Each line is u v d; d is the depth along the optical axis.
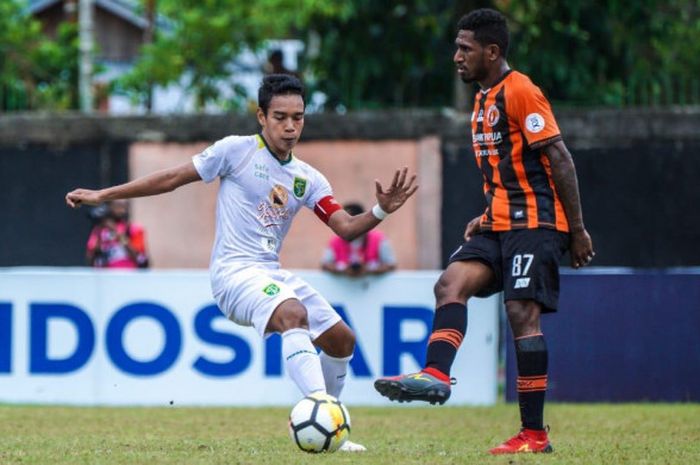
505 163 22.45
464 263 22.61
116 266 45.03
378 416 36.12
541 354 22.34
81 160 53.88
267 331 22.50
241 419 34.31
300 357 22.11
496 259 22.56
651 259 51.47
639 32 58.50
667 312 41.34
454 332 21.95
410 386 21.05
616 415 35.97
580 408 38.81
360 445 24.12
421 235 52.28
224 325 39.94
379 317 39.75
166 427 31.34
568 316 41.31
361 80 58.75
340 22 59.06
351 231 23.23
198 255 53.75
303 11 59.78
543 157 22.31
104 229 45.38
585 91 57.78
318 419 21.69
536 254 22.11
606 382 41.25
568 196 22.16
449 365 21.56
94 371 40.00
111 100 87.50
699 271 41.41
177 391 39.88
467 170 52.03
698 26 66.62
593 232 51.66
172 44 73.25
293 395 39.81
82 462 20.84
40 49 71.81
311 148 52.94
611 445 25.97
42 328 40.12
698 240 51.38
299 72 62.44
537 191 22.33
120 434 28.89
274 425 32.25
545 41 57.66
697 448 25.14
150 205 53.91
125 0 97.50
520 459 21.22
